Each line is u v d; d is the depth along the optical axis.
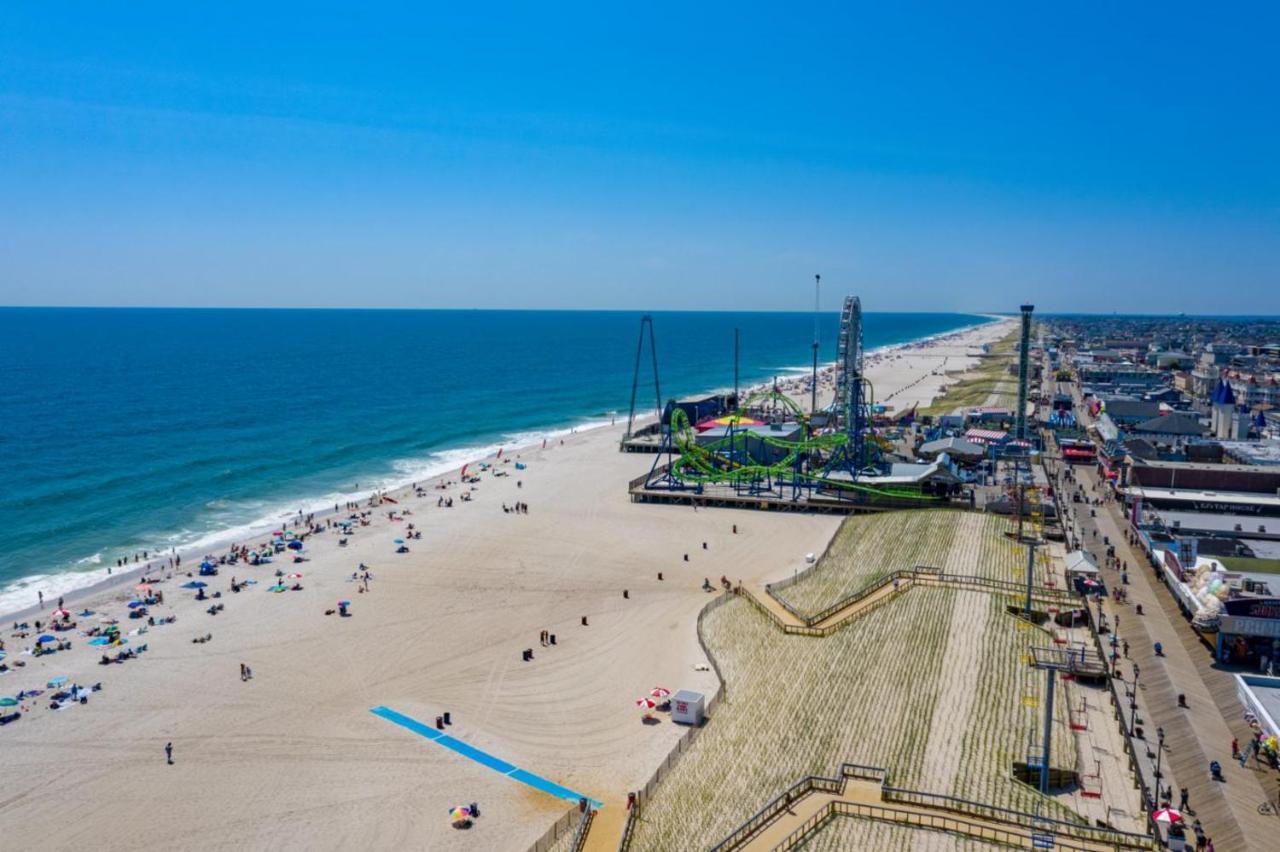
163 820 50.72
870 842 42.59
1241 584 69.44
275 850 47.91
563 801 52.22
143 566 98.88
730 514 120.31
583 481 143.00
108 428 185.00
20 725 62.09
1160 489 107.56
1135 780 48.81
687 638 76.75
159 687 68.25
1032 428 175.00
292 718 63.06
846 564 92.56
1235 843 43.50
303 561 100.56
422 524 116.50
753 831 44.22
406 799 52.72
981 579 81.19
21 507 121.94
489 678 69.56
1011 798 47.00
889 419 187.25
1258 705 52.84
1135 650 67.44
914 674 63.00
